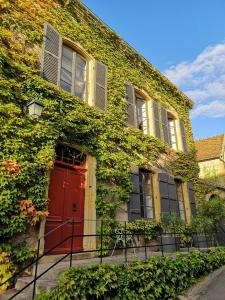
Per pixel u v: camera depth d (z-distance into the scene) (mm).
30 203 4625
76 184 6250
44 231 4973
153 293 4469
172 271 5152
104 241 6070
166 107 11047
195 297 4918
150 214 8289
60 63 6777
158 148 9430
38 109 5273
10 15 5949
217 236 9906
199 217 9383
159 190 8633
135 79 9570
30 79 5684
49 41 6645
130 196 7270
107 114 7539
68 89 7062
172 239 7227
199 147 18984
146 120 9867
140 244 7094
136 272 4398
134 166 7816
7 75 5293
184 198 10141
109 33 8875
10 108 4957
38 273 4047
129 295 4039
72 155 6375
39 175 5027
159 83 10984
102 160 6730
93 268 3896
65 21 7441
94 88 7516
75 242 5766
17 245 4426
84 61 7961
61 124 5844
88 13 8258
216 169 16672
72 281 3436
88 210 6164
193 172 11164
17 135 4922
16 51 5797
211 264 6676
